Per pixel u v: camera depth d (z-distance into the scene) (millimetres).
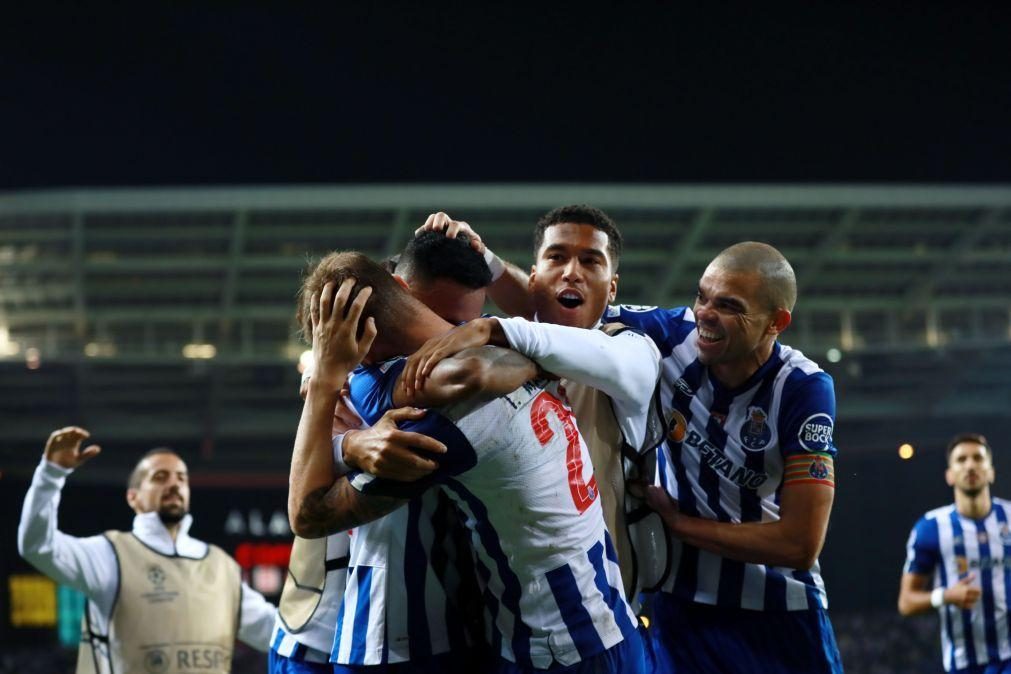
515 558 2426
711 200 27016
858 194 27125
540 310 3367
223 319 28781
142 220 26328
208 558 6066
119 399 27422
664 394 3705
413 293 2797
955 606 7688
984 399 29109
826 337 30188
